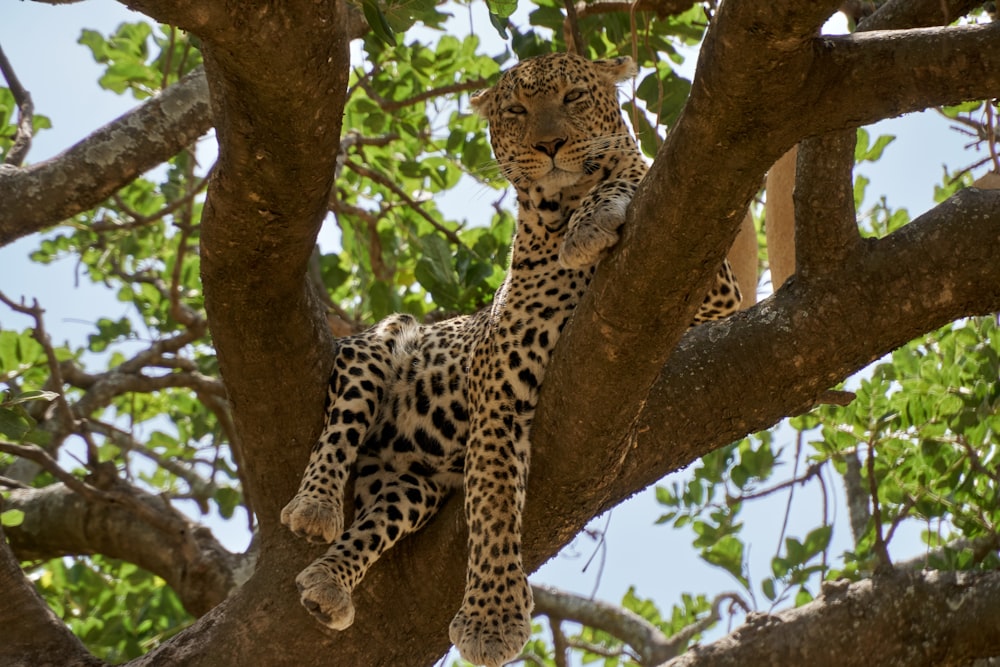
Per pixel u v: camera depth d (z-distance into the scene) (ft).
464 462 29.12
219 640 26.43
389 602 26.63
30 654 27.61
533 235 29.53
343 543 26.37
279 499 27.48
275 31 17.67
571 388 22.97
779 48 17.52
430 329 31.99
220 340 25.00
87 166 33.96
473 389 28.76
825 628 31.48
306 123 19.54
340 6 18.42
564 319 28.37
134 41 45.75
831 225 25.16
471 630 24.12
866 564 39.96
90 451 38.60
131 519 41.04
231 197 21.57
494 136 32.60
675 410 25.71
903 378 39.96
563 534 25.73
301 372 25.98
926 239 25.57
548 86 31.27
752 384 25.84
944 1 21.06
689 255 20.57
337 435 28.12
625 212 23.08
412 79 44.70
